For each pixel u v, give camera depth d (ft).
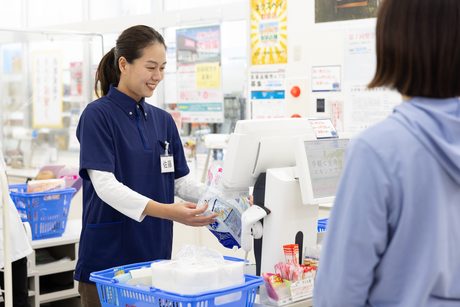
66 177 13.64
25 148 17.81
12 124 17.85
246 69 13.37
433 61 3.80
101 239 7.72
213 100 14.25
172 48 15.12
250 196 7.25
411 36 3.79
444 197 3.81
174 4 15.53
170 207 7.13
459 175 3.79
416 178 3.77
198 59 14.49
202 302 5.45
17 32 16.43
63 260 12.03
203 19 14.30
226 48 13.96
